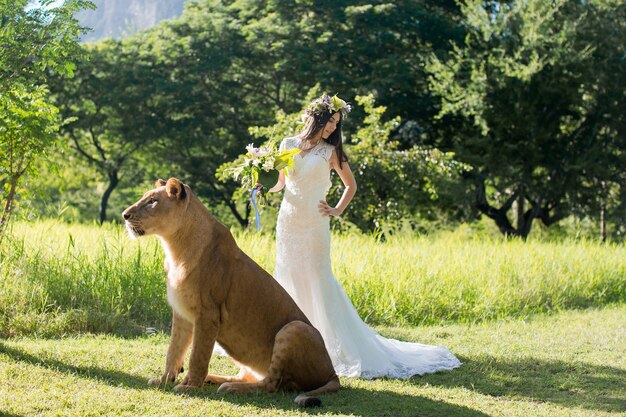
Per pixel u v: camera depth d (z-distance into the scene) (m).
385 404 4.86
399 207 17.75
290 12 27.41
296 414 4.48
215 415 4.37
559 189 24.28
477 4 24.36
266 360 5.05
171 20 30.30
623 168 24.41
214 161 29.64
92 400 4.54
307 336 4.94
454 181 22.03
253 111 30.14
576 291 10.52
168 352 5.08
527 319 8.90
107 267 8.34
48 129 8.06
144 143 30.02
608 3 24.09
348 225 16.77
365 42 25.78
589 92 24.47
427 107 26.14
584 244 13.61
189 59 28.19
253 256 9.50
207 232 4.86
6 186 8.22
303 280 5.91
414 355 6.28
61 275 8.00
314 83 26.28
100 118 30.05
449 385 5.56
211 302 4.84
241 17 28.75
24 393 4.60
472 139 24.05
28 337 6.84
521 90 23.28
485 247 12.12
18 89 7.90
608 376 5.92
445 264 10.36
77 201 36.91
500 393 5.41
